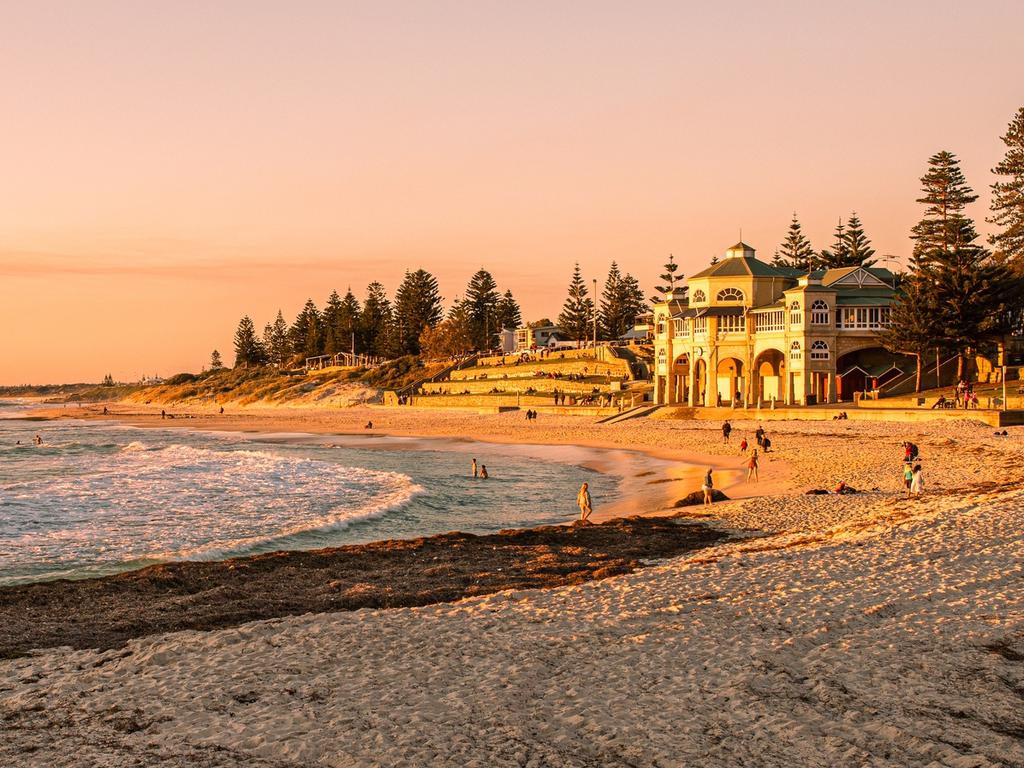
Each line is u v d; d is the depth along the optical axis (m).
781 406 82.31
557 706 12.21
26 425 159.12
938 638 14.20
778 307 84.81
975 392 72.69
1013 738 10.51
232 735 11.60
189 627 18.67
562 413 104.75
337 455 75.75
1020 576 18.03
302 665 14.68
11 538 34.28
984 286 74.31
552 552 27.03
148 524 37.56
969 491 33.72
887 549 21.73
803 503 34.69
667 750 10.56
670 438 72.56
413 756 10.68
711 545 27.42
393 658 14.95
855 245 133.12
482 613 18.09
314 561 26.50
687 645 14.71
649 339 128.12
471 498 45.16
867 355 85.69
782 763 10.14
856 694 12.04
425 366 178.38
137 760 10.90
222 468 61.25
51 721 12.41
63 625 19.09
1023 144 87.88
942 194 93.50
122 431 130.50
